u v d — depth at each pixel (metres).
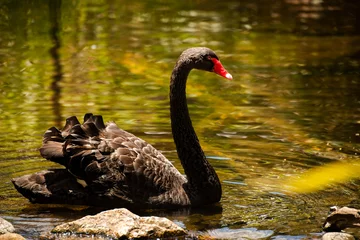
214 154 11.63
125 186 9.55
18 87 15.48
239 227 8.93
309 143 12.23
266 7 24.91
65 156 9.61
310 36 20.97
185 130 9.96
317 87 15.96
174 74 10.07
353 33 21.34
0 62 17.50
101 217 8.83
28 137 12.23
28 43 19.45
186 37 20.44
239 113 14.02
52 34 20.52
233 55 18.73
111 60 18.03
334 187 10.28
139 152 9.78
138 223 8.70
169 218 9.29
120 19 22.64
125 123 13.09
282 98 15.08
